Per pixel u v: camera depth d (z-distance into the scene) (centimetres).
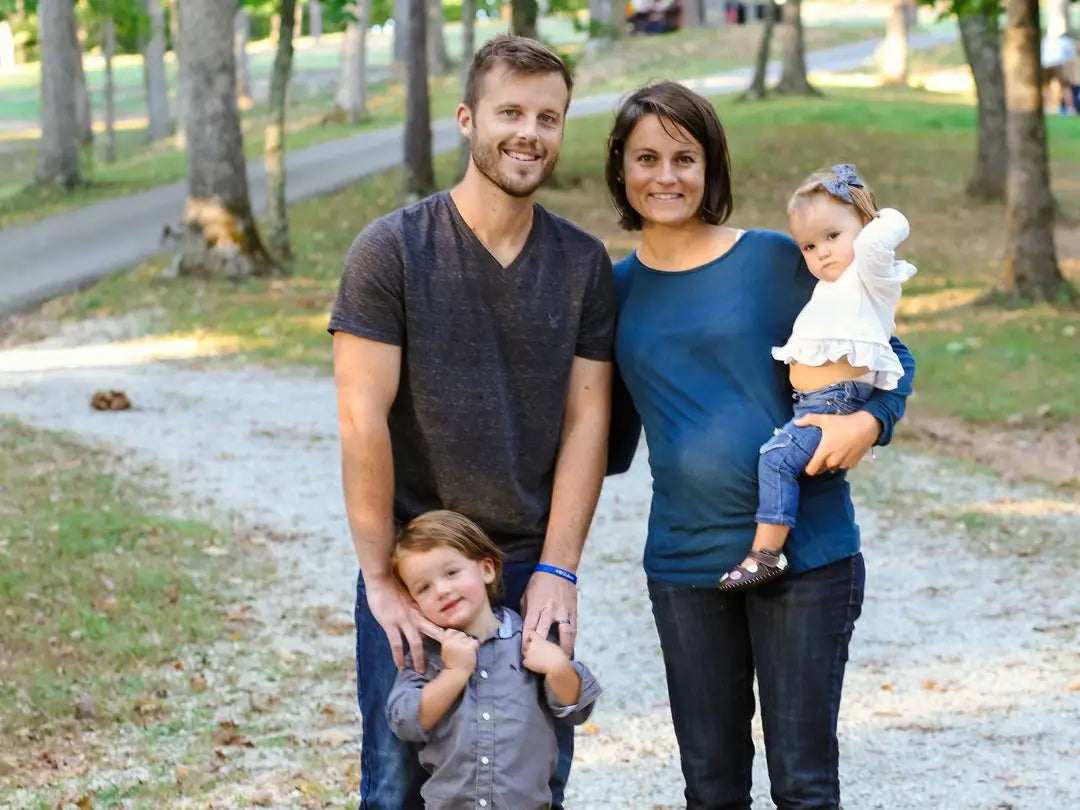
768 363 347
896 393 343
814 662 339
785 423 345
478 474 333
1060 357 1414
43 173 2923
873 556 827
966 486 993
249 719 574
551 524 342
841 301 337
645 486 1026
